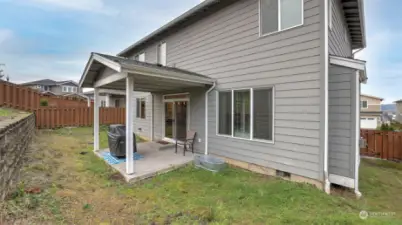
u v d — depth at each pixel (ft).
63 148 27.09
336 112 16.76
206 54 25.52
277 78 18.44
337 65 15.80
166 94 32.83
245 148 21.12
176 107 30.83
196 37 26.91
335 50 19.45
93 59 21.17
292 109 17.44
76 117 49.93
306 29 16.52
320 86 15.71
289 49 17.58
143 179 17.60
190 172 19.36
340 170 16.60
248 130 20.88
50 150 24.88
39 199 11.53
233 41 22.25
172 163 21.09
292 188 15.38
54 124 46.21
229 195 14.24
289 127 17.67
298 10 17.08
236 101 22.07
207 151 25.29
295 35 17.20
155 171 18.63
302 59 16.76
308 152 16.47
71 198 12.79
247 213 11.81
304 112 16.67
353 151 15.97
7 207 9.70
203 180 17.28
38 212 10.15
